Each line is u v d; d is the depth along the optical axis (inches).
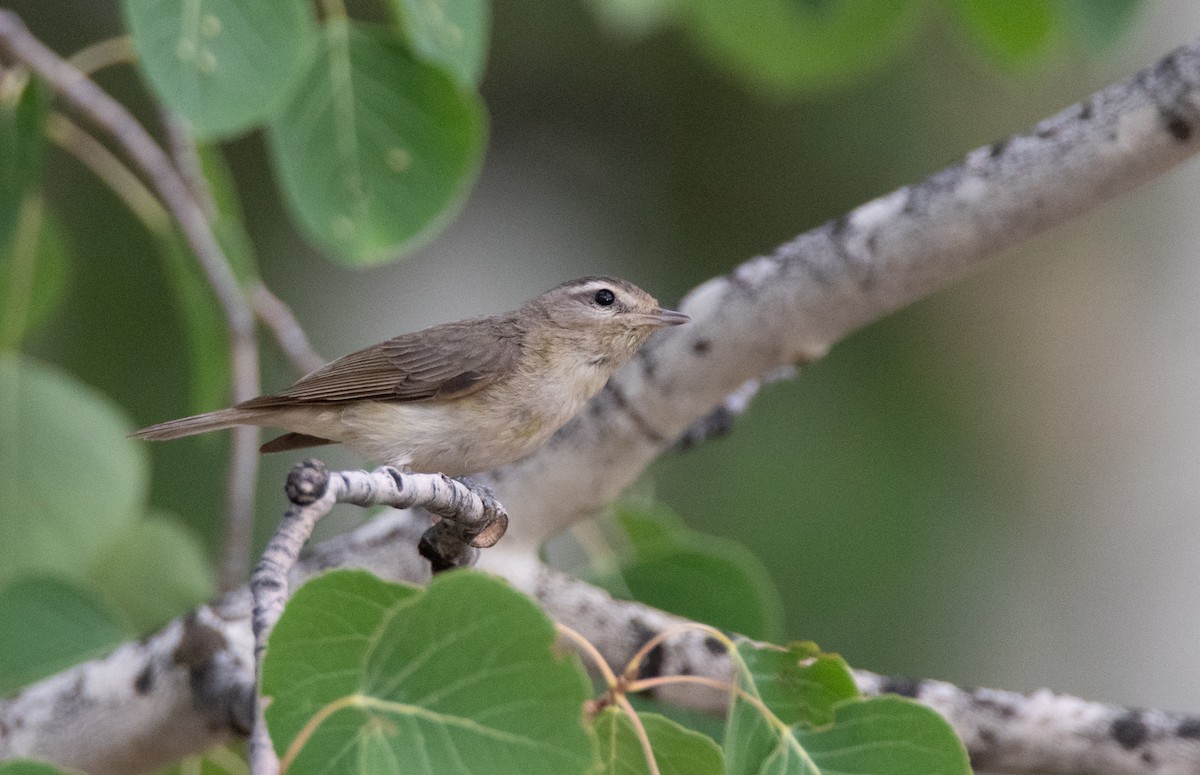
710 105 689.0
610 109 701.3
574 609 365.7
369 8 628.4
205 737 349.4
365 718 199.3
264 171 677.3
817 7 518.9
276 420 384.2
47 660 375.2
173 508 620.4
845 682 247.6
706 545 383.6
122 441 444.5
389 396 382.3
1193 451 648.4
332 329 690.8
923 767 242.7
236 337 433.1
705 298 361.7
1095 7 424.8
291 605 199.5
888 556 612.1
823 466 623.5
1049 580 636.1
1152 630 630.5
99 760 352.8
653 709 370.0
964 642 610.2
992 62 507.2
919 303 661.9
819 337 359.9
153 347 626.8
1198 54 320.5
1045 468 651.5
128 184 445.1
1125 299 658.2
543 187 707.4
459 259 711.1
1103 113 328.5
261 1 331.3
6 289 498.6
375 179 375.9
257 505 636.1
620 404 369.4
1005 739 336.5
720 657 355.6
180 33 325.7
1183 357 651.5
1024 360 658.2
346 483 244.1
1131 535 642.2
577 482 377.1
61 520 434.0
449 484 266.8
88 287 623.2
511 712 198.7
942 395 653.9
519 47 694.5
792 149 674.2
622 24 552.4
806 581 601.9
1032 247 657.6
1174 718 334.6
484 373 380.8
